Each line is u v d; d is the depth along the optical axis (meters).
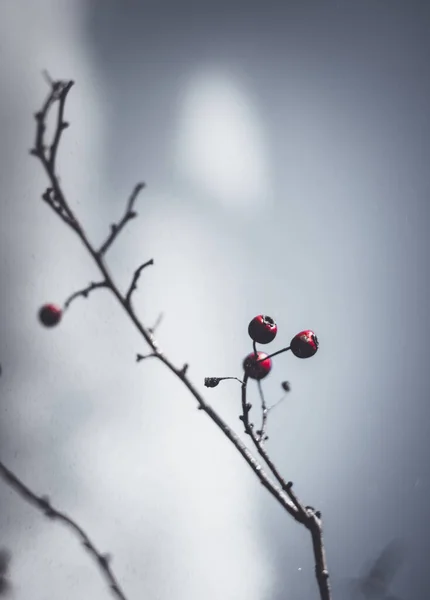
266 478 0.64
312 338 0.65
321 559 0.64
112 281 0.64
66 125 0.62
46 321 0.67
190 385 0.65
